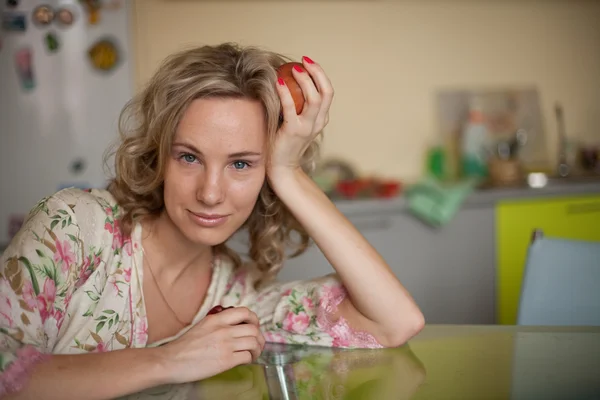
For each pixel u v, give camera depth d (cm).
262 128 111
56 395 89
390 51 353
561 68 386
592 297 147
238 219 113
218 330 103
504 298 319
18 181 289
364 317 123
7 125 287
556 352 113
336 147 346
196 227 112
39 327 96
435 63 362
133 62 293
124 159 117
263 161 113
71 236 108
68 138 290
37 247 101
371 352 119
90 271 114
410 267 304
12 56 285
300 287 132
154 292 124
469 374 102
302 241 138
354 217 292
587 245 150
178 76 108
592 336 123
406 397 93
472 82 369
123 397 93
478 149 356
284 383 100
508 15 374
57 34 286
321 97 119
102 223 117
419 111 359
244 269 138
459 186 320
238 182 111
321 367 109
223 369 101
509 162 342
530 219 321
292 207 124
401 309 121
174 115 107
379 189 312
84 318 113
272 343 127
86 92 289
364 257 123
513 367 105
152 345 120
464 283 312
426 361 110
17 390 88
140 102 120
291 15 335
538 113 379
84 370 92
